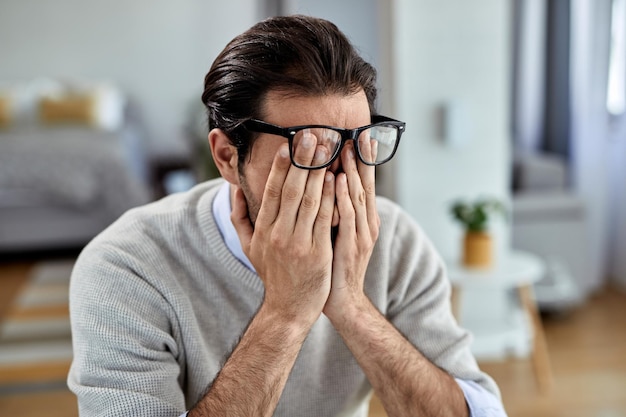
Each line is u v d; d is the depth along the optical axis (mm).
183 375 1064
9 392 2824
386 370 1014
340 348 1119
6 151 4703
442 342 1126
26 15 6352
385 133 937
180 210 1100
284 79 889
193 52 6617
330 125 898
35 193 4664
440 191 2977
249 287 1062
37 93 6109
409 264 1156
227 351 1079
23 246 4719
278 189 921
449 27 2877
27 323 3596
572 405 2627
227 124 933
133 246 1055
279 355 948
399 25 2840
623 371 2889
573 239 3459
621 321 3412
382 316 1041
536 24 4539
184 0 6551
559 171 3816
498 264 2826
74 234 4754
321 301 969
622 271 3885
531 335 2754
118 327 979
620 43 3752
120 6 6477
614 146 3877
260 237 955
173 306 1032
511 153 4293
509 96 4938
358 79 919
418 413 1028
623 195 3840
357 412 1170
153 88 6605
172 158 6559
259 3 6031
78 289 1017
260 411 936
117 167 4785
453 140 2891
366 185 960
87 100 6008
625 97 3768
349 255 975
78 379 983
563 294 3371
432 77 2896
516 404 2648
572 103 3953
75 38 6449
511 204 3412
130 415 935
